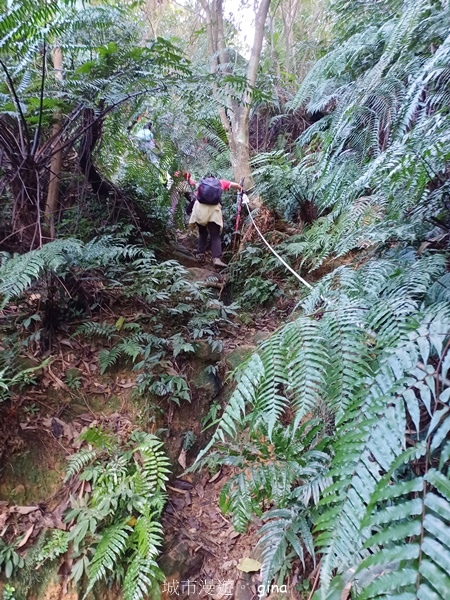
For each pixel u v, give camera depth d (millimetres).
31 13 1903
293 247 2979
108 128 2803
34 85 2270
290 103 3840
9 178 2240
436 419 786
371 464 831
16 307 2250
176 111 2666
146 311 2582
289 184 3354
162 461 1792
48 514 1641
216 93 2586
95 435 1754
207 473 2057
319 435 1447
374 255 1885
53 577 1485
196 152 3066
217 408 2219
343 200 2186
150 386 2084
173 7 6301
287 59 5371
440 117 1504
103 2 2816
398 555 703
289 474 1396
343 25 3824
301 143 3740
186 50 5641
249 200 3867
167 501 1858
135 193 3697
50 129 2549
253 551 1687
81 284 2357
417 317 1004
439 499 723
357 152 2340
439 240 1557
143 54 2262
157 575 1526
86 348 2260
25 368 1975
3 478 1661
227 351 2588
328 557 812
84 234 3107
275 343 1103
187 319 2645
